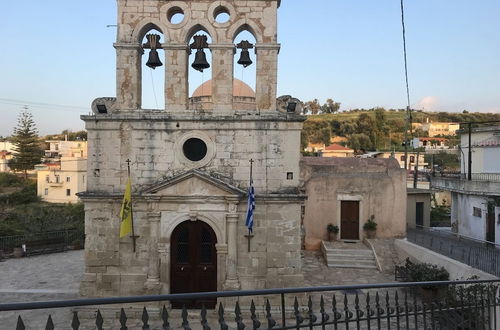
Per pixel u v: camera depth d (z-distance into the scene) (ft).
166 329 15.83
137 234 55.88
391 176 91.04
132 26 56.29
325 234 91.71
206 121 55.57
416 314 22.39
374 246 85.76
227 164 55.93
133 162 55.98
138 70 57.31
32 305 13.48
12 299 61.46
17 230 115.85
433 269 61.87
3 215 145.89
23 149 229.25
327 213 91.86
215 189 54.60
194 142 56.39
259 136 55.72
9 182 227.20
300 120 55.47
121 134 55.98
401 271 70.18
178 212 55.16
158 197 54.39
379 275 75.15
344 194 91.40
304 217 92.22
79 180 208.44
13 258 88.28
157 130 55.88
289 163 55.77
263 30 56.44
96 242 55.98
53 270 78.23
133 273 55.88
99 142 56.08
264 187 55.67
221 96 56.39
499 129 112.37
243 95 81.61
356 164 95.35
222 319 16.72
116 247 55.93
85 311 53.78
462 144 127.65
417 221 113.39
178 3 56.34
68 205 176.76
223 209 54.95
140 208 55.98
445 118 433.89
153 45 56.59
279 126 55.57
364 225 90.43
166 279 55.06
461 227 102.68
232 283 54.60
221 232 54.90
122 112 56.29
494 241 86.89
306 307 55.11
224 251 54.90
